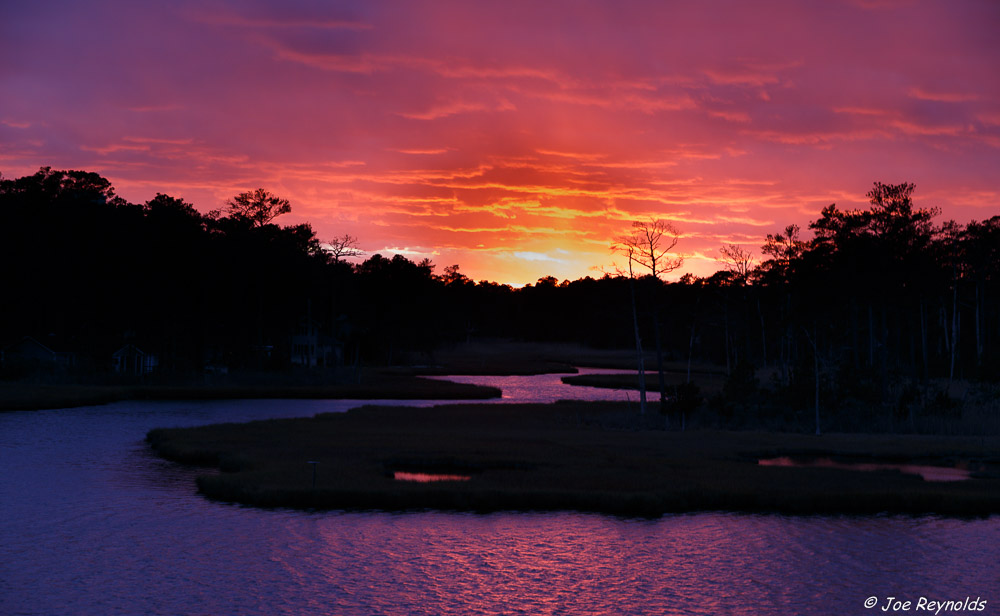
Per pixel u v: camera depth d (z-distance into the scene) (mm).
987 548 27156
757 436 51625
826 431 57094
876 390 61562
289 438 48062
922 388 74375
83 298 112250
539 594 22875
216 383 98812
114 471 38844
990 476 38188
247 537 27625
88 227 114375
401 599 22359
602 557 26109
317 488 32438
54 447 46438
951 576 24328
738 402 62219
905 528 29656
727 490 33125
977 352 97688
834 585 23672
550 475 36438
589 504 32188
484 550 26703
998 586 23531
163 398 83875
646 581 23984
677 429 56094
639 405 73562
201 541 27109
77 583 23141
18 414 64562
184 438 47531
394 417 62531
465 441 47375
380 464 39000
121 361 110375
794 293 83688
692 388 56156
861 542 27859
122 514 30359
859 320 96812
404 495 32094
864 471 38406
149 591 22594
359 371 112688
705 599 22656
